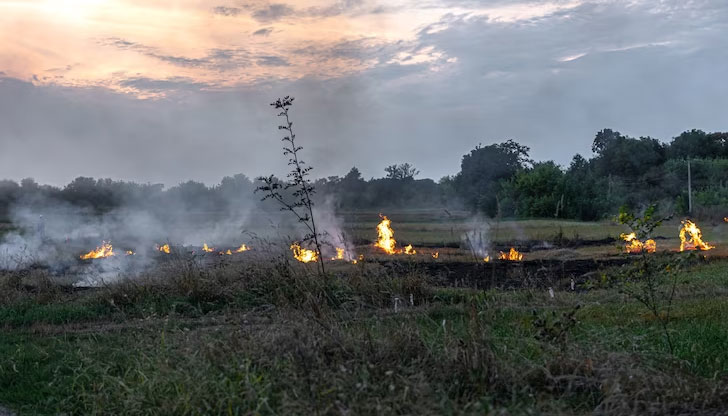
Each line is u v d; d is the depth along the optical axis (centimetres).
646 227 854
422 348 748
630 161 6569
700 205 4688
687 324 993
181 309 1249
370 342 759
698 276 1476
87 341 1032
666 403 649
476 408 607
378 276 1324
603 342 786
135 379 774
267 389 669
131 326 1128
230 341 802
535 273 1619
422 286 1288
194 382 699
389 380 661
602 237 3014
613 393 635
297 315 956
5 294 1372
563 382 702
